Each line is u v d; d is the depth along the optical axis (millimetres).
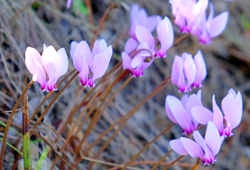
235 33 976
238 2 1033
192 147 530
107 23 774
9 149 576
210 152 529
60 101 630
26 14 638
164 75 787
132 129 669
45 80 519
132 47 566
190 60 548
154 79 772
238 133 784
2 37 610
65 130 613
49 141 532
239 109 535
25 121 522
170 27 548
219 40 938
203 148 527
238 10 1028
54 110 624
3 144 530
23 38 627
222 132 538
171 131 715
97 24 765
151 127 695
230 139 764
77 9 714
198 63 557
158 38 556
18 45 621
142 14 603
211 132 525
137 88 742
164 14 863
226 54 929
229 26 981
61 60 517
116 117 660
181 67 550
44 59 514
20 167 567
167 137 706
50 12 677
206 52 898
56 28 675
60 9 707
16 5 631
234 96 540
